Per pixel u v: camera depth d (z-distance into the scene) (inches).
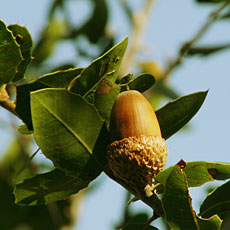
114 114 19.7
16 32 19.8
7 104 20.1
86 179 19.7
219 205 20.0
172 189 19.0
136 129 19.6
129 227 19.7
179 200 19.0
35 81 19.8
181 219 19.1
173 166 18.9
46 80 19.8
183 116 20.4
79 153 19.6
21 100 19.9
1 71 19.8
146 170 19.4
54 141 19.4
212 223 19.0
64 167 19.6
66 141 19.5
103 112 19.9
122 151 19.4
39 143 19.4
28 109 19.9
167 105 20.4
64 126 19.4
